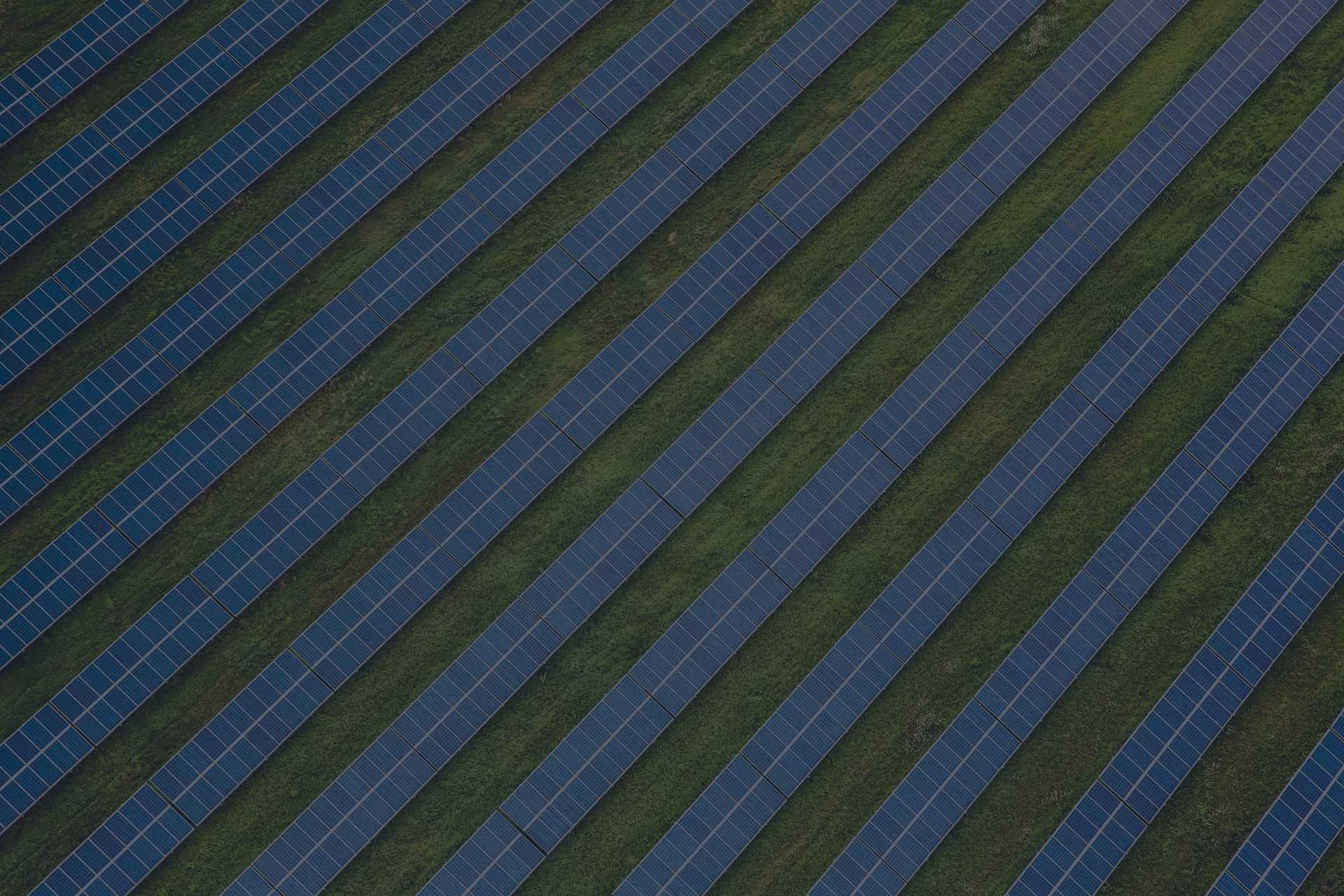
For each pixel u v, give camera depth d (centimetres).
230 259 3072
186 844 2758
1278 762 2895
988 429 3086
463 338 3058
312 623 2877
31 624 2827
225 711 2806
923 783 2855
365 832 2769
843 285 3145
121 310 3050
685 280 3119
